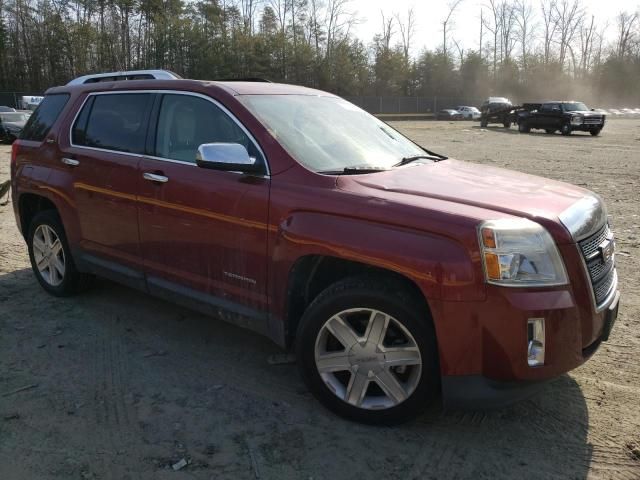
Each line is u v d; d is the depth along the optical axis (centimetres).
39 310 481
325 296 317
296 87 434
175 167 386
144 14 6431
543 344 274
